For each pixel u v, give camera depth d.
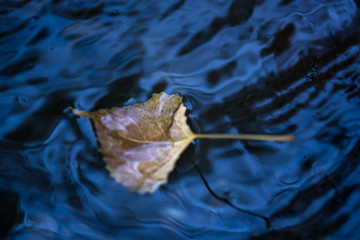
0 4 0.46
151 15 0.45
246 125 0.39
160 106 0.39
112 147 0.38
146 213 0.37
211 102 0.40
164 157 0.38
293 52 0.42
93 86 0.41
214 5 0.45
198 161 0.38
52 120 0.40
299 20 0.44
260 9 0.45
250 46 0.43
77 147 0.38
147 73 0.42
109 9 0.45
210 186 0.37
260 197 0.37
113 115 0.39
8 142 0.39
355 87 0.40
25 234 0.36
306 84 0.41
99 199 0.37
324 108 0.40
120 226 0.36
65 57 0.43
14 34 0.44
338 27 0.43
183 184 0.37
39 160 0.38
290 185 0.37
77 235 0.36
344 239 0.36
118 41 0.43
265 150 0.38
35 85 0.41
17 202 0.37
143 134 0.38
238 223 0.36
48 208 0.37
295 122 0.39
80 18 0.45
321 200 0.37
